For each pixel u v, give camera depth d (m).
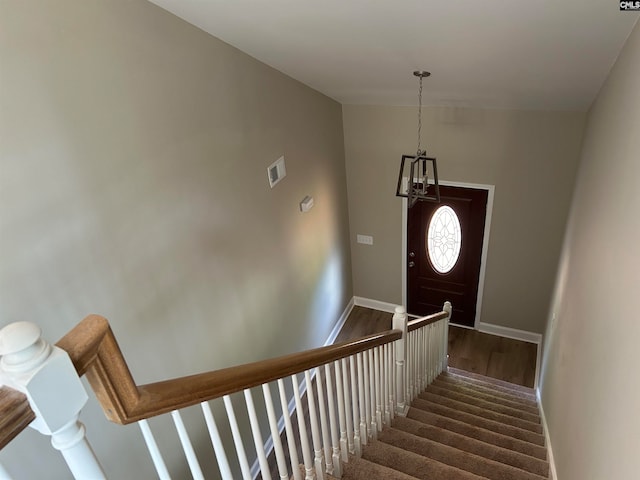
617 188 1.87
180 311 2.56
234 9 2.15
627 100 1.86
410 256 5.44
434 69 2.87
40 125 1.68
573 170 4.12
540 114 4.00
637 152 1.57
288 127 3.68
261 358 3.59
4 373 0.67
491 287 5.15
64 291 1.84
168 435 2.46
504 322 5.32
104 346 0.83
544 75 2.74
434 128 4.52
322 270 4.82
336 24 2.21
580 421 2.05
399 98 4.18
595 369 1.87
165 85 2.29
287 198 3.81
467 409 3.53
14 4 1.55
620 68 2.10
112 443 2.07
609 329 1.71
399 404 3.06
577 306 2.61
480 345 5.32
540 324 5.12
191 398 1.09
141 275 2.25
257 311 3.46
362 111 4.75
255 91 3.12
